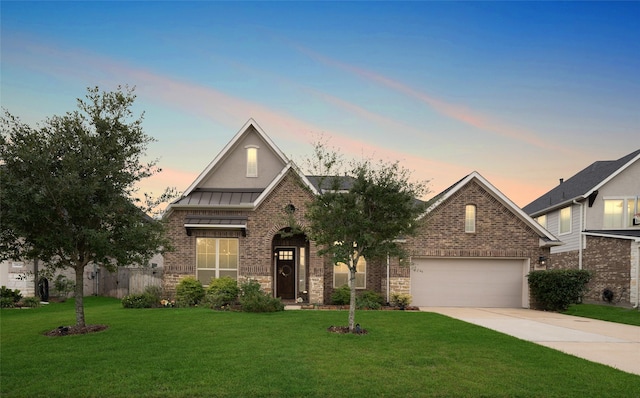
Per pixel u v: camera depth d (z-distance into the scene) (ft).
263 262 65.57
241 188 72.38
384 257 42.83
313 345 34.58
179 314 49.80
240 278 63.98
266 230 65.98
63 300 73.15
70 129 38.60
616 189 83.10
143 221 41.65
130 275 75.56
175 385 24.97
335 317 48.70
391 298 65.16
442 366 29.37
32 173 36.99
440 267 68.95
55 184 36.91
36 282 71.15
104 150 39.14
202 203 66.74
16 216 35.86
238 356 30.89
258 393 23.84
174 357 30.55
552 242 67.82
